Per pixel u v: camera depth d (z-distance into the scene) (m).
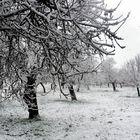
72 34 4.00
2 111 17.64
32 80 7.38
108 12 3.69
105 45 3.71
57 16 3.36
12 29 3.45
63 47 3.86
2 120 14.19
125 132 10.29
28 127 12.51
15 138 9.95
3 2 3.34
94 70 4.24
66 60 4.02
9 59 4.27
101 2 3.78
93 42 3.72
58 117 16.11
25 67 4.58
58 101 25.97
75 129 11.81
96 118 14.76
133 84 41.66
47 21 3.27
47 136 10.66
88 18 3.80
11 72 4.71
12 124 13.11
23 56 4.39
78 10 3.74
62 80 4.23
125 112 16.55
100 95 39.09
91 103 25.50
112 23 3.65
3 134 10.36
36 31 3.68
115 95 40.91
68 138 10.21
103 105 23.75
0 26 3.48
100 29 3.61
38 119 14.62
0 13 3.35
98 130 11.09
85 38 3.79
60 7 3.54
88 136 10.24
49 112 18.67
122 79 58.16
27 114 17.30
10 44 3.93
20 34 3.63
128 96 39.25
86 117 15.66
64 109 20.38
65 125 13.06
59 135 10.82
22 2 3.21
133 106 22.39
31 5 3.40
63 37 3.73
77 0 3.55
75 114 17.50
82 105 23.36
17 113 17.47
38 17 3.75
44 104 23.55
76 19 3.81
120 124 11.87
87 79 33.41
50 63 3.95
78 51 4.23
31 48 4.48
